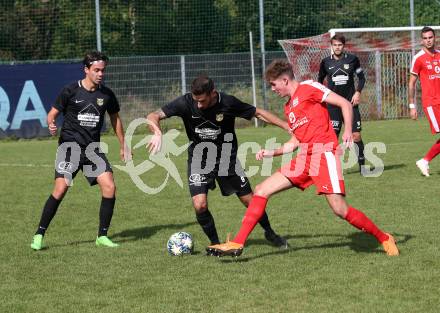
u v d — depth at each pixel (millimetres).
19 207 17531
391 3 50094
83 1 48656
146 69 39688
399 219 14547
